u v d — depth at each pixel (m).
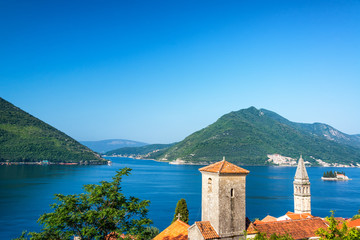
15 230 98.12
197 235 39.19
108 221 34.00
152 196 185.12
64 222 32.75
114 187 35.84
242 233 39.97
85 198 35.62
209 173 40.84
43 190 184.38
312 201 182.75
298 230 46.22
